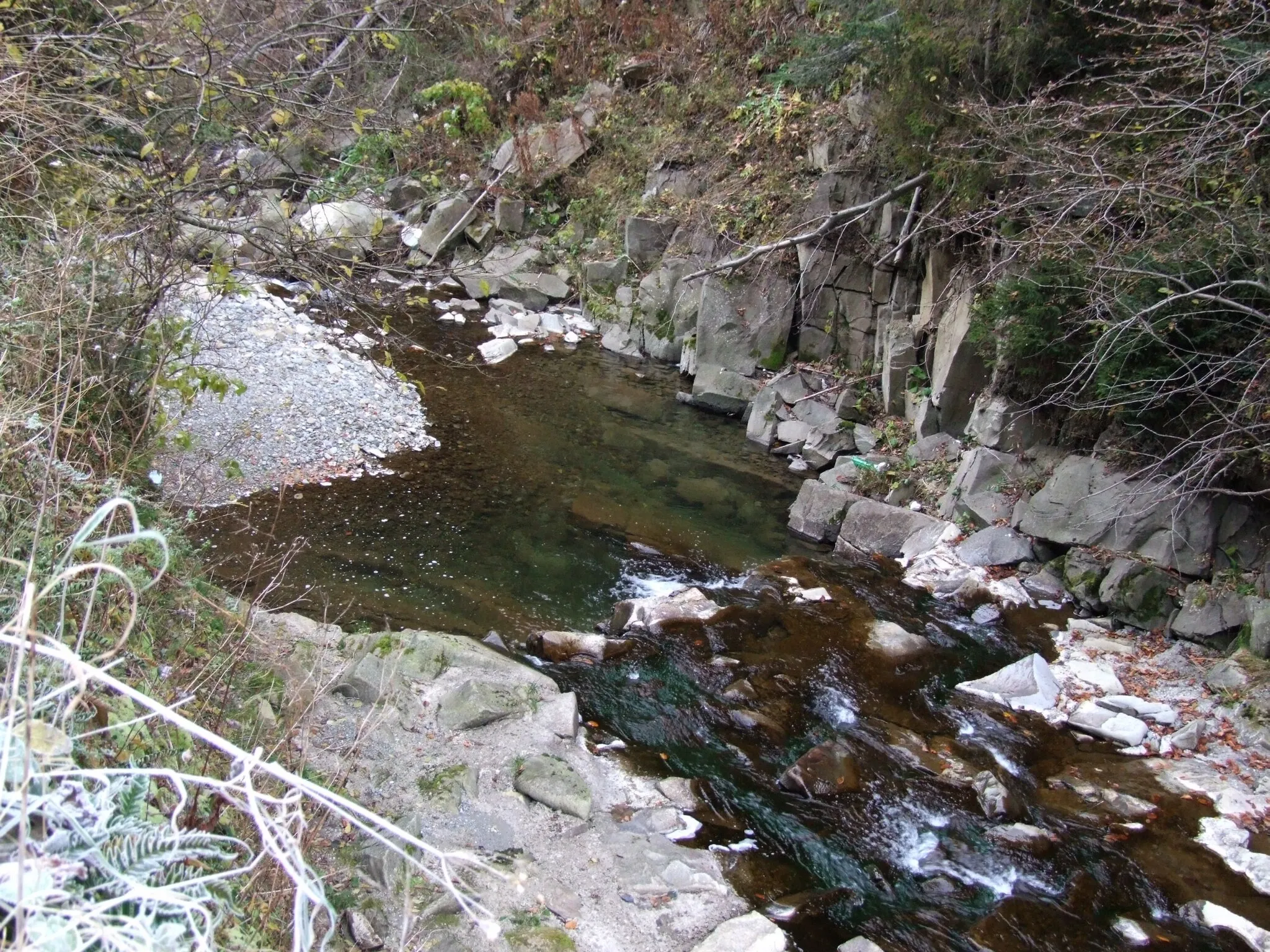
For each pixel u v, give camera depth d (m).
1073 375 8.52
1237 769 5.96
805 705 6.40
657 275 13.88
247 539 7.55
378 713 5.14
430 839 4.29
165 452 7.01
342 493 8.70
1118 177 7.04
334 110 6.31
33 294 4.30
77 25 5.08
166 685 3.59
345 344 12.01
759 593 7.89
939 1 9.38
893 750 5.96
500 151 16.59
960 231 9.30
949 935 4.49
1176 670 6.96
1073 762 5.99
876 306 12.13
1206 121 6.94
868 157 12.14
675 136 15.43
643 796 5.23
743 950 4.06
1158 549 7.69
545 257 15.70
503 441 10.47
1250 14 6.95
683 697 6.36
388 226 15.36
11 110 4.52
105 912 1.98
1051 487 8.42
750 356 12.58
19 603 2.73
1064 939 4.53
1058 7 8.46
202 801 3.21
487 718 5.38
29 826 2.03
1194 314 6.84
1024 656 7.24
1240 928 4.64
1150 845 5.24
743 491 10.03
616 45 17.19
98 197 4.91
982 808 5.44
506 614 7.21
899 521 8.94
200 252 5.45
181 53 5.46
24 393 3.91
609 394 12.33
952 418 10.12
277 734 4.19
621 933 4.10
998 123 8.64
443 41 17.02
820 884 4.74
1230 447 6.71
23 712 2.32
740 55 15.30
